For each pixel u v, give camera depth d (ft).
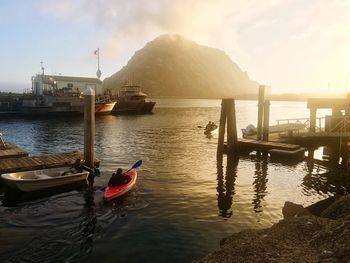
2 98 213.46
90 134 64.23
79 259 33.40
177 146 106.93
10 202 49.83
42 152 95.14
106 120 201.26
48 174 59.26
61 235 38.75
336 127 84.53
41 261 32.91
